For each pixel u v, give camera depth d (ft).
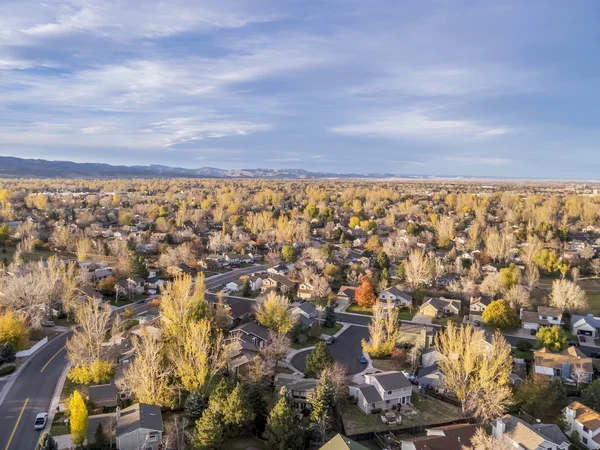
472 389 189.98
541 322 295.69
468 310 329.93
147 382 181.88
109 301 327.06
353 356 251.19
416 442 155.63
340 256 460.55
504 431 165.89
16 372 213.05
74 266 346.13
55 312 289.12
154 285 361.92
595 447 166.30
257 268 445.78
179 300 238.89
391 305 293.84
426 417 189.16
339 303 346.33
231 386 179.52
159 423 162.71
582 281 410.52
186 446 161.79
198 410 176.04
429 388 214.07
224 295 349.82
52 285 291.99
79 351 207.00
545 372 220.23
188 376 188.14
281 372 223.92
